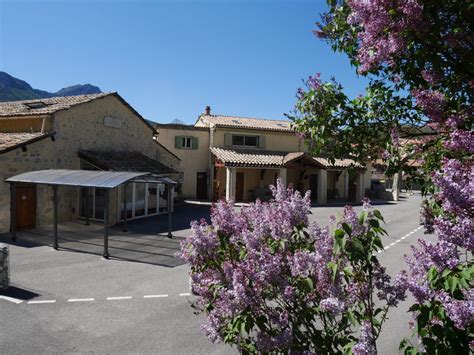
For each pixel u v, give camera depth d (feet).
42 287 29.37
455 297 7.59
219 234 12.23
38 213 54.44
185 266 35.60
